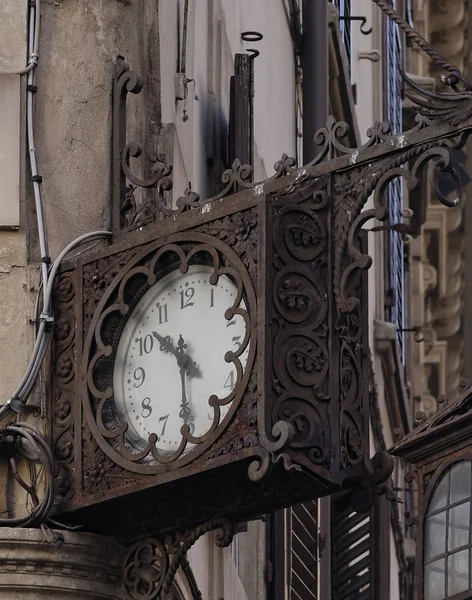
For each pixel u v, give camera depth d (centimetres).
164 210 1030
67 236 1057
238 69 1358
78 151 1073
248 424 956
